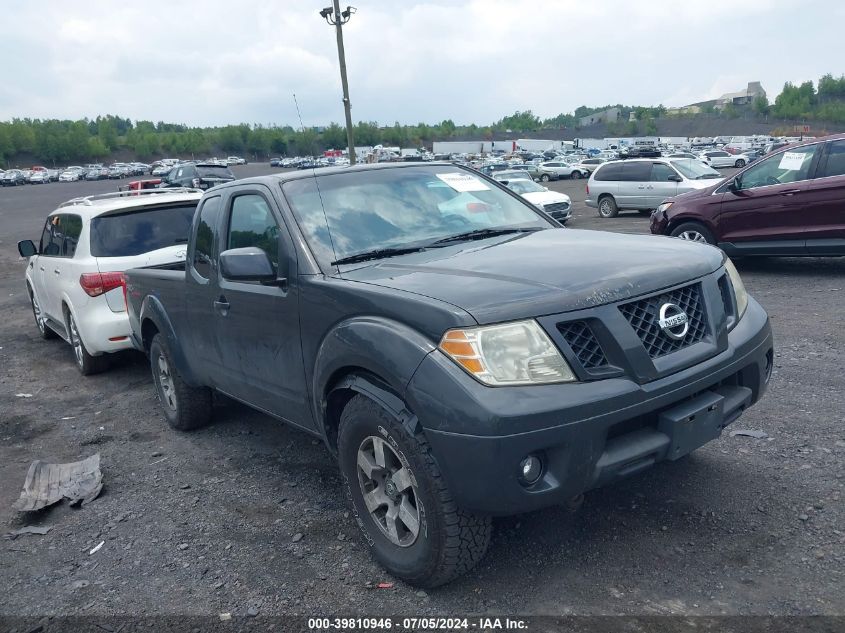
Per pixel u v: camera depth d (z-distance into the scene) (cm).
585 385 280
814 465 399
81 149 15450
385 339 302
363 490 340
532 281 305
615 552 333
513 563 333
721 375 317
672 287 315
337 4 2183
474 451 272
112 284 711
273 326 390
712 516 356
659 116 19888
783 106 17212
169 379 565
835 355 597
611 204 2130
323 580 337
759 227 993
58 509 448
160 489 461
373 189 425
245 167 9906
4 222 3475
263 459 496
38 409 671
